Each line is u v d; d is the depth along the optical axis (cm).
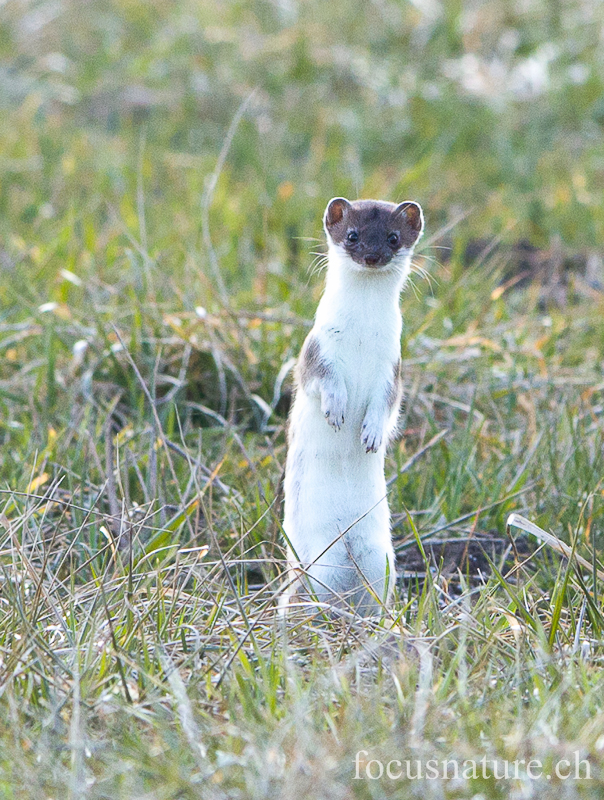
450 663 803
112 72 2748
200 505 1143
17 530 1016
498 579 940
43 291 1606
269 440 1271
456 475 1188
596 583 933
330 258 1023
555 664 807
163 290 1553
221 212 1984
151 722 718
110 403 1353
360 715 705
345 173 2270
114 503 1075
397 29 2819
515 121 2495
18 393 1372
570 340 1544
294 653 845
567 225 2042
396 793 641
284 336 1431
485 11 2842
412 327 1528
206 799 639
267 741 692
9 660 790
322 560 993
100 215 2048
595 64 2641
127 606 850
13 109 2577
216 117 2545
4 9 3020
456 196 2206
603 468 1195
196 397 1398
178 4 3005
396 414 1033
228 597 960
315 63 2695
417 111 2520
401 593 1037
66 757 705
